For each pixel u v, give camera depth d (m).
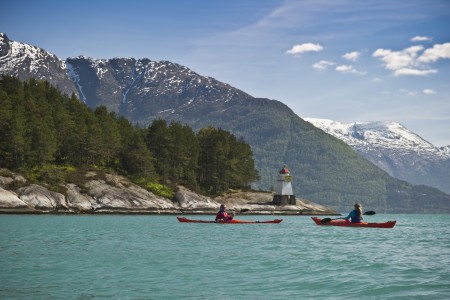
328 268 26.59
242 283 22.62
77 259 30.39
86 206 117.19
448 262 28.73
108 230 58.84
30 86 166.75
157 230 59.78
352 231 59.34
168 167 150.88
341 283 22.25
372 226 66.31
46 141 125.38
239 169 173.12
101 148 142.00
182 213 135.12
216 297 19.84
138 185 139.38
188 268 26.83
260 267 27.17
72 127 142.75
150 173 144.25
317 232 57.09
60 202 113.81
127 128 170.00
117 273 25.23
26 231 55.69
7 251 34.59
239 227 68.50
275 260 29.95
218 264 28.30
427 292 20.08
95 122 151.25
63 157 138.00
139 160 143.00
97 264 28.25
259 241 43.84
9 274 24.92
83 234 51.69
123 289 21.36
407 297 19.25
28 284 22.41
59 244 40.03
